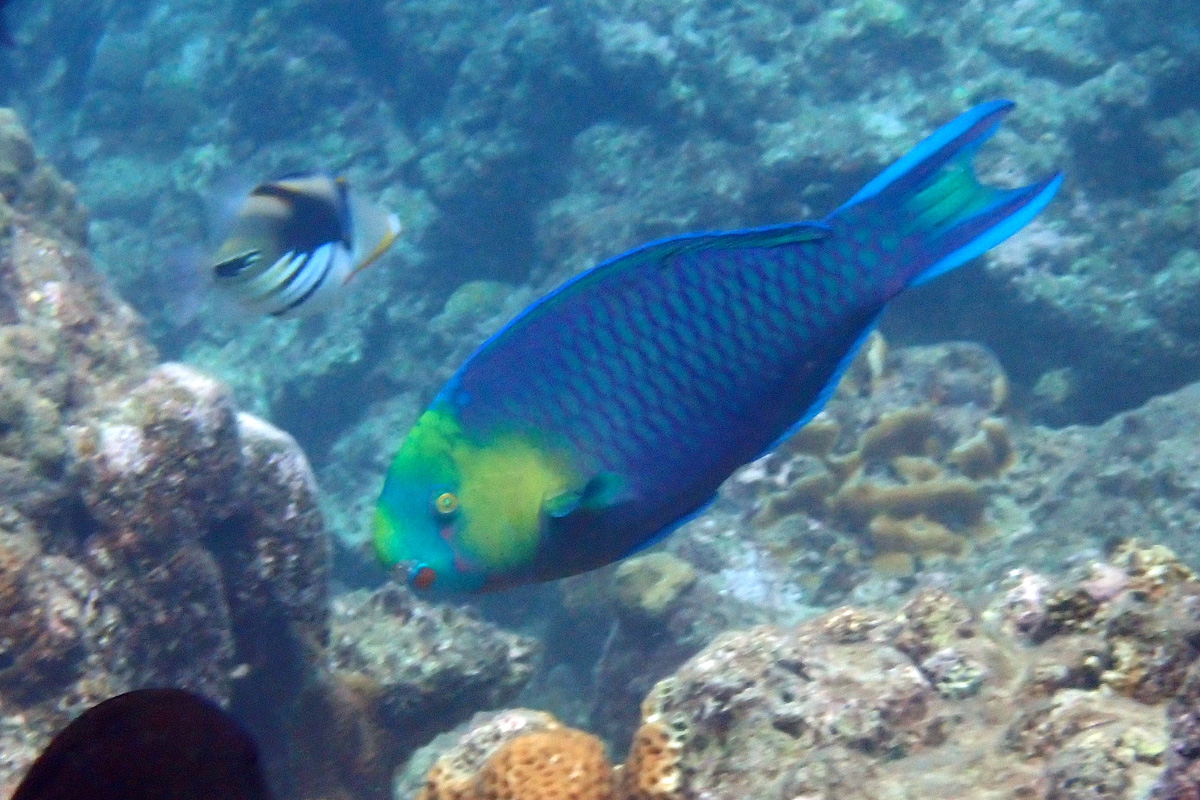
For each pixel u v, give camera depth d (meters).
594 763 1.00
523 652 1.91
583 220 3.71
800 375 0.72
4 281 1.62
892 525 2.42
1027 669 0.98
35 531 1.20
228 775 0.42
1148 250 3.08
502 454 0.70
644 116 3.83
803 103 3.55
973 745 0.94
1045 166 3.25
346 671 1.76
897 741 0.97
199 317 4.50
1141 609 0.90
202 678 1.41
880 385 2.74
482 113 4.18
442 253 4.16
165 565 1.36
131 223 5.59
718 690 1.02
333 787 1.64
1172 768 0.73
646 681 2.30
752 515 2.56
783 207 3.37
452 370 3.75
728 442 0.71
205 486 1.41
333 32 4.89
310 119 4.86
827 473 2.54
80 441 1.31
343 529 3.49
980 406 2.65
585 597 2.84
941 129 0.71
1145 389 2.94
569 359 0.70
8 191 1.93
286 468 1.60
